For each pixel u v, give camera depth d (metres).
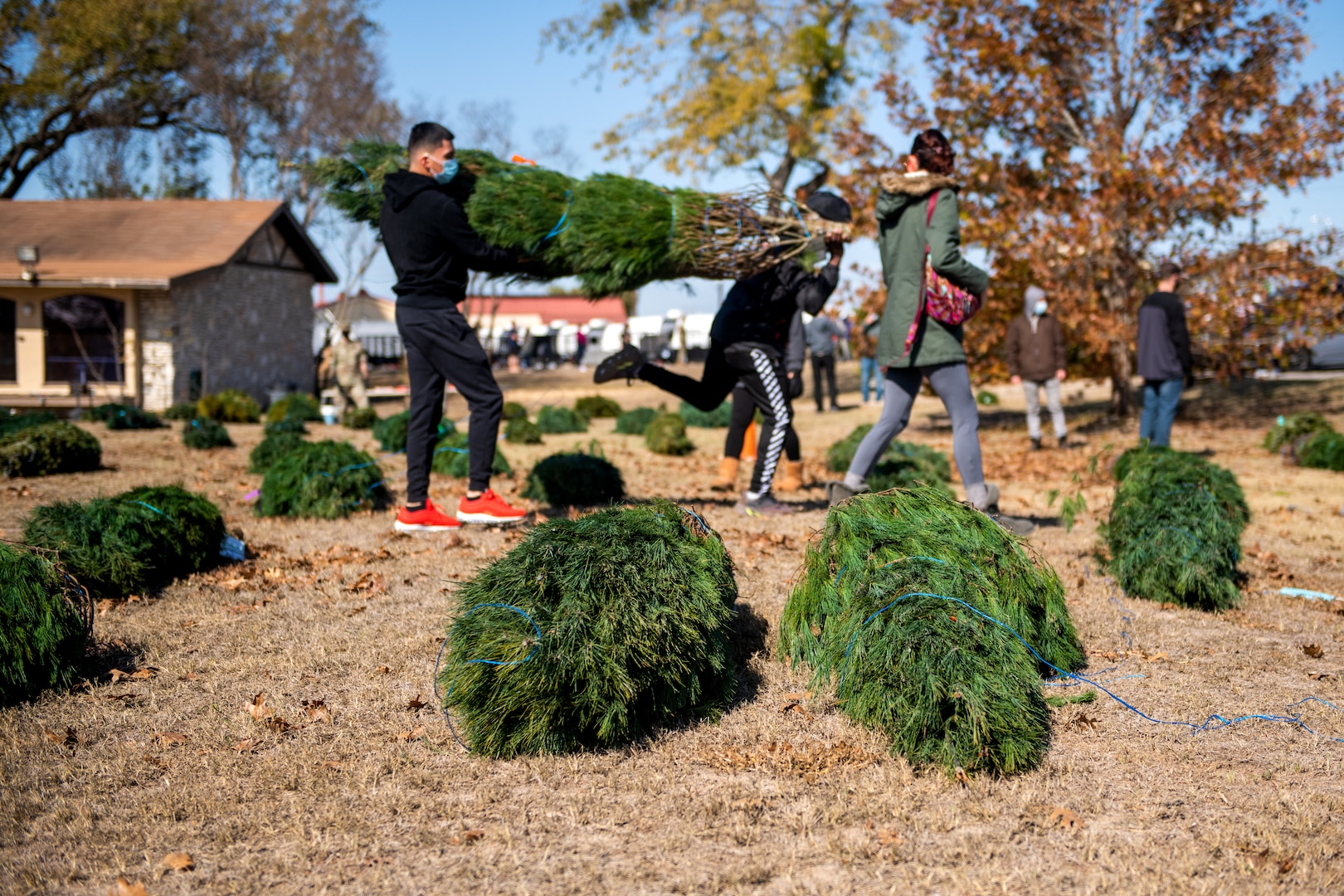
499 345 43.62
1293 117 14.91
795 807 2.82
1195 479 5.36
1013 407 20.02
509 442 13.74
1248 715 3.57
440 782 2.99
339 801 2.87
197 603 4.91
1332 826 2.71
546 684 3.10
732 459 8.83
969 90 15.77
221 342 25.09
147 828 2.71
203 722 3.45
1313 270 14.87
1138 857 2.53
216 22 35.12
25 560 3.76
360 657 4.11
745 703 3.64
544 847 2.60
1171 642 4.43
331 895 2.38
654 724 3.40
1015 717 3.02
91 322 23.38
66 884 2.43
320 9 35.75
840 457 9.48
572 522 3.45
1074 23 15.79
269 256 27.47
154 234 25.58
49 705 3.59
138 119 37.00
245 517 7.41
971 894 2.36
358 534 6.68
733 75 26.17
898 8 16.55
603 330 41.72
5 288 22.72
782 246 6.29
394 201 6.05
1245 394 18.70
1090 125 16.47
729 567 3.79
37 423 10.99
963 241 15.40
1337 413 16.00
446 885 2.42
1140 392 19.84
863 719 3.31
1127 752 3.23
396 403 24.31
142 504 5.30
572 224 5.94
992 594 3.44
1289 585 5.57
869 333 18.03
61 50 33.47
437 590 5.14
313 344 30.44
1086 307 15.09
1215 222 15.52
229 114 35.66
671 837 2.65
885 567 3.44
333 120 35.66
